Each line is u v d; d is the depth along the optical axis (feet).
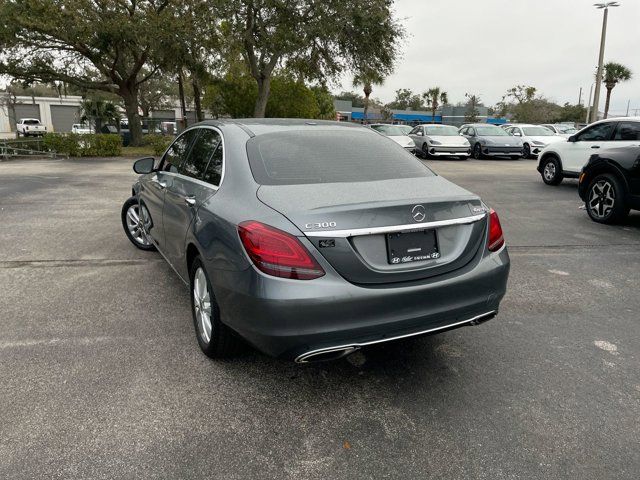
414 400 9.71
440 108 276.82
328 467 7.86
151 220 16.19
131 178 44.27
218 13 80.74
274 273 8.49
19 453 8.00
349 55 89.56
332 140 11.76
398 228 8.88
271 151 10.82
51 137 70.59
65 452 8.05
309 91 109.91
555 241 22.34
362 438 8.56
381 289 8.77
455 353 11.64
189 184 12.39
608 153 25.66
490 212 10.40
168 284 15.90
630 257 19.77
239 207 9.50
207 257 10.06
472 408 9.45
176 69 89.25
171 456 8.03
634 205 24.35
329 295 8.44
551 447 8.34
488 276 9.82
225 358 11.09
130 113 95.25
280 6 81.51
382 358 11.37
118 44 80.38
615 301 15.01
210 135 12.71
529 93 221.25
